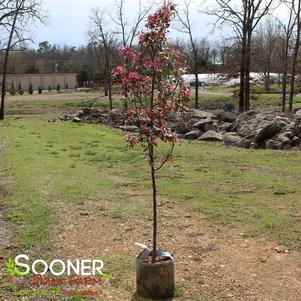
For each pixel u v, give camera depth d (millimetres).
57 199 9883
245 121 21328
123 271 6266
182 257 6734
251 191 10672
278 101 43938
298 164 14156
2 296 5613
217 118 23797
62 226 8133
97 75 76188
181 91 5320
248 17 30125
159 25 5227
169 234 7711
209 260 6633
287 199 9938
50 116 35625
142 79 5305
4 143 19297
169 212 8930
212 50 82812
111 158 15383
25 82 83875
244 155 16000
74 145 18719
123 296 5578
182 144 19000
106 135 22125
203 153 16484
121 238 7547
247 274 6180
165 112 5316
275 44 59844
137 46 5309
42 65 102000
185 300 5473
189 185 11242
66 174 12531
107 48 43375
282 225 8078
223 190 10766
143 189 10875
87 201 9750
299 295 5621
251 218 8516
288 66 37062
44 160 14805
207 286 5824
